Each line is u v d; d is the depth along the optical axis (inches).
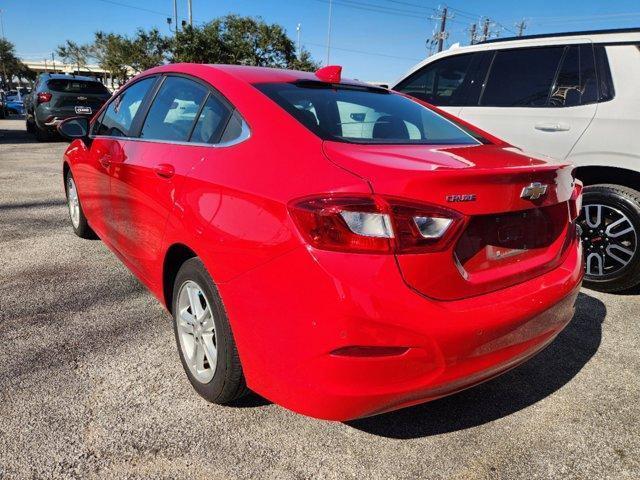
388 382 69.9
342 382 69.2
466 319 72.3
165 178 101.0
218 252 81.7
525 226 85.4
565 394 105.7
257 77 104.5
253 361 78.5
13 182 297.0
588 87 158.6
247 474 80.1
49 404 93.7
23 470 78.2
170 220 97.7
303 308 69.4
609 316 142.8
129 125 132.1
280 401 76.4
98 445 84.3
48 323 124.1
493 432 93.2
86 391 98.2
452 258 72.6
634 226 148.6
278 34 1157.1
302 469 81.8
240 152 87.4
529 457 87.1
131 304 136.6
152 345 116.2
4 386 98.2
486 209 75.0
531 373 113.4
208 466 81.4
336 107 99.5
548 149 163.6
